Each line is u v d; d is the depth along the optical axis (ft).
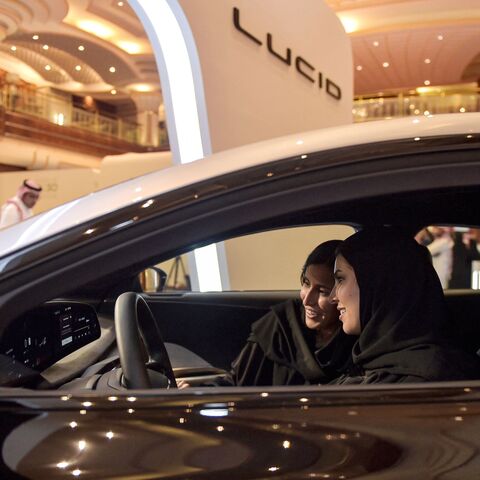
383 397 2.88
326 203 3.01
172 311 8.54
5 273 2.97
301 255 10.23
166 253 3.05
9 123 59.21
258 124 16.85
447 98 59.47
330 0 48.91
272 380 5.97
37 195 22.07
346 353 5.32
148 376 4.01
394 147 3.08
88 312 6.14
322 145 3.16
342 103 24.90
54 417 2.85
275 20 17.97
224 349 8.45
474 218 5.43
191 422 2.81
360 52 59.06
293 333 5.75
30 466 2.68
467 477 2.58
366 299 3.86
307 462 2.66
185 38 13.78
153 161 34.24
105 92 76.13
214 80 14.47
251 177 3.08
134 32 54.39
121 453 2.71
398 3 48.60
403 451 2.67
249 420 2.81
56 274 2.97
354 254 3.91
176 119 14.49
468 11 48.91
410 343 3.68
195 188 3.09
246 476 2.63
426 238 5.92
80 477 2.63
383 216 5.42
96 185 35.63
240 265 13.17
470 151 3.04
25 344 4.59
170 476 2.64
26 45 57.26
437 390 2.91
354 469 2.63
